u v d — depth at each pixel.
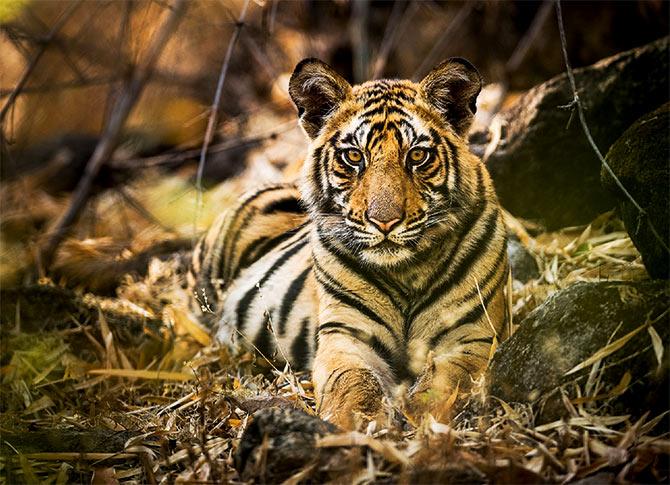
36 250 14.19
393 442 6.99
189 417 8.61
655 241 8.22
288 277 10.77
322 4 18.03
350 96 9.23
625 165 8.52
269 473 6.64
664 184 8.18
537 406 7.42
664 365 7.12
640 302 7.48
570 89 12.07
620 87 11.95
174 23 15.26
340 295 9.23
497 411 7.56
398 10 16.50
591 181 12.20
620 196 8.62
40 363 10.79
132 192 17.22
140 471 7.61
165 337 11.50
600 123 12.05
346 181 8.98
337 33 18.08
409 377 9.22
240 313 11.10
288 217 11.91
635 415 7.17
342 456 6.62
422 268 9.04
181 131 19.00
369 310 9.17
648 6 16.25
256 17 17.14
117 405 9.61
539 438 7.05
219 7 16.83
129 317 12.21
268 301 10.81
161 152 18.98
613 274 10.04
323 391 8.45
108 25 16.67
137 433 8.34
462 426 7.62
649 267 8.40
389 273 9.07
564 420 7.16
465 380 8.38
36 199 17.78
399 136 8.84
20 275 14.26
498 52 17.36
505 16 17.30
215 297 11.96
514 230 11.68
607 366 7.32
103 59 16.72
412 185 8.76
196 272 12.45
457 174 9.04
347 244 9.09
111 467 7.79
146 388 10.29
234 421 8.24
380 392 8.20
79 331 11.58
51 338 11.23
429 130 8.98
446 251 9.04
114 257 14.40
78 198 15.36
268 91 18.47
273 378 10.06
